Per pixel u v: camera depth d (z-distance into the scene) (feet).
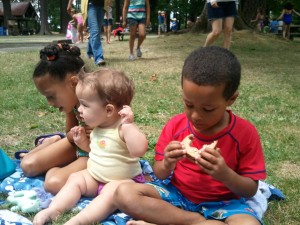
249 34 45.78
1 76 22.90
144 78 23.40
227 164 7.47
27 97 17.85
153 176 9.87
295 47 43.29
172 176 8.10
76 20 52.37
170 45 41.16
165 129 8.17
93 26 25.94
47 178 9.09
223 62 6.75
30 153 10.19
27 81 21.59
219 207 7.53
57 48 9.30
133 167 8.58
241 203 7.65
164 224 7.32
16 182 9.66
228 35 26.03
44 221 7.68
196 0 104.73
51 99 9.45
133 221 7.18
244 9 55.31
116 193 7.44
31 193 8.75
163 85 21.63
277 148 12.62
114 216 7.77
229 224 7.03
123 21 30.01
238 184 7.09
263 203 8.45
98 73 8.57
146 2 29.96
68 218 7.88
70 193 8.24
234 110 17.19
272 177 10.44
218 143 7.49
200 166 6.94
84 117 8.51
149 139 13.20
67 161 10.03
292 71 28.45
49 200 8.47
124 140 8.38
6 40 66.59
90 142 9.01
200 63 6.70
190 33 49.49
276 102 18.80
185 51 36.65
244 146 7.44
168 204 7.37
